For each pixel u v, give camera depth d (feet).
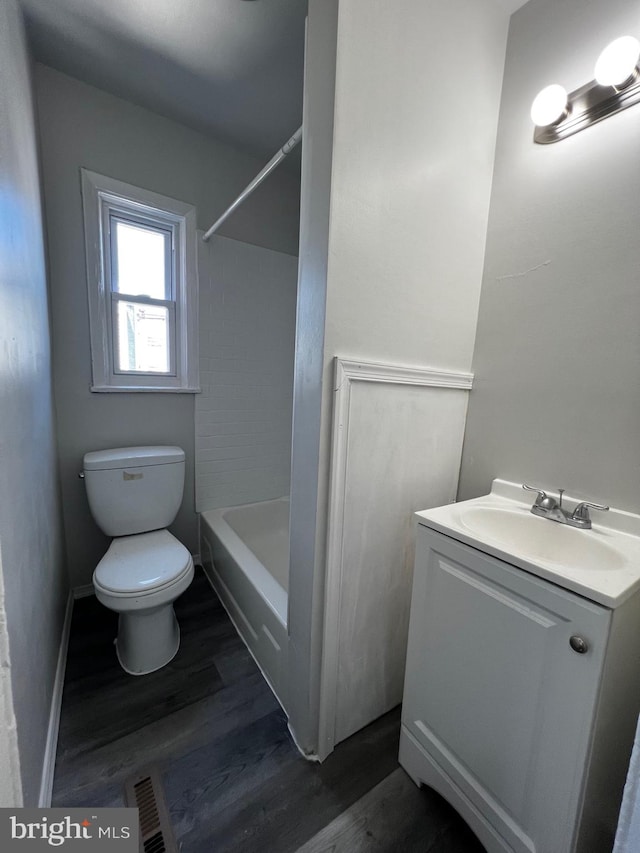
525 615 2.64
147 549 5.38
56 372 5.63
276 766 3.77
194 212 6.44
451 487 4.71
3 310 2.58
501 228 4.24
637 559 2.85
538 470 4.01
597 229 3.44
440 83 3.58
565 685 2.43
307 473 3.51
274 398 7.97
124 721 4.17
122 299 6.23
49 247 5.34
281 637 4.32
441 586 3.28
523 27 3.98
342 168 3.00
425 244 3.77
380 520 3.90
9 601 2.42
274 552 7.53
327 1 2.90
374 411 3.63
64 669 4.81
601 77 3.16
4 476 2.44
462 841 3.22
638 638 2.55
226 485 7.66
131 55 4.82
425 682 3.49
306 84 3.21
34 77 4.75
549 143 3.77
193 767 3.72
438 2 3.43
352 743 4.06
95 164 5.53
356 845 3.17
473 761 3.07
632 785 1.55
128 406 6.38
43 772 3.31
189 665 5.01
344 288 3.21
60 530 5.52
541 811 2.61
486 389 4.48
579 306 3.61
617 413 3.40
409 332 3.81
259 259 7.32
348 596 3.75
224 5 4.09
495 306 4.34
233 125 6.20
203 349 6.95
